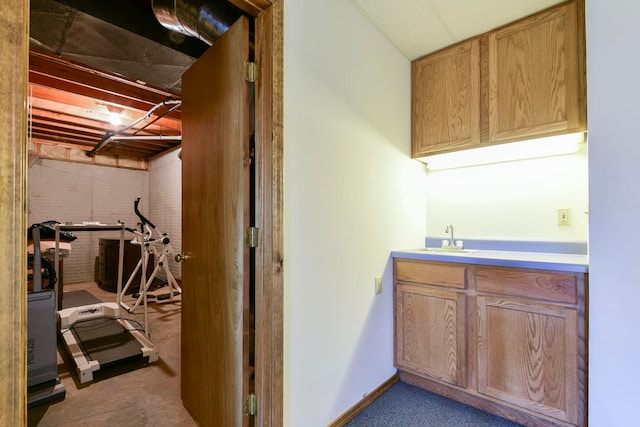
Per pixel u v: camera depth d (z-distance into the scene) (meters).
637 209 1.32
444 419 1.78
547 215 2.17
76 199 5.98
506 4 1.82
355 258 1.87
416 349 2.09
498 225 2.36
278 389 1.40
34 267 2.26
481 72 2.10
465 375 1.88
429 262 2.03
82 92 3.21
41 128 4.62
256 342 1.43
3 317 0.74
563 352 1.56
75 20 1.65
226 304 1.53
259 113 1.43
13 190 0.76
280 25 1.43
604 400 1.39
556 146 2.05
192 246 1.84
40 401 1.96
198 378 1.77
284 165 1.45
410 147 2.43
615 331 1.37
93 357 2.45
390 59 2.20
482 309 1.82
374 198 2.04
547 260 1.70
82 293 4.79
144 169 6.78
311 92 1.59
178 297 4.64
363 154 1.94
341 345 1.76
